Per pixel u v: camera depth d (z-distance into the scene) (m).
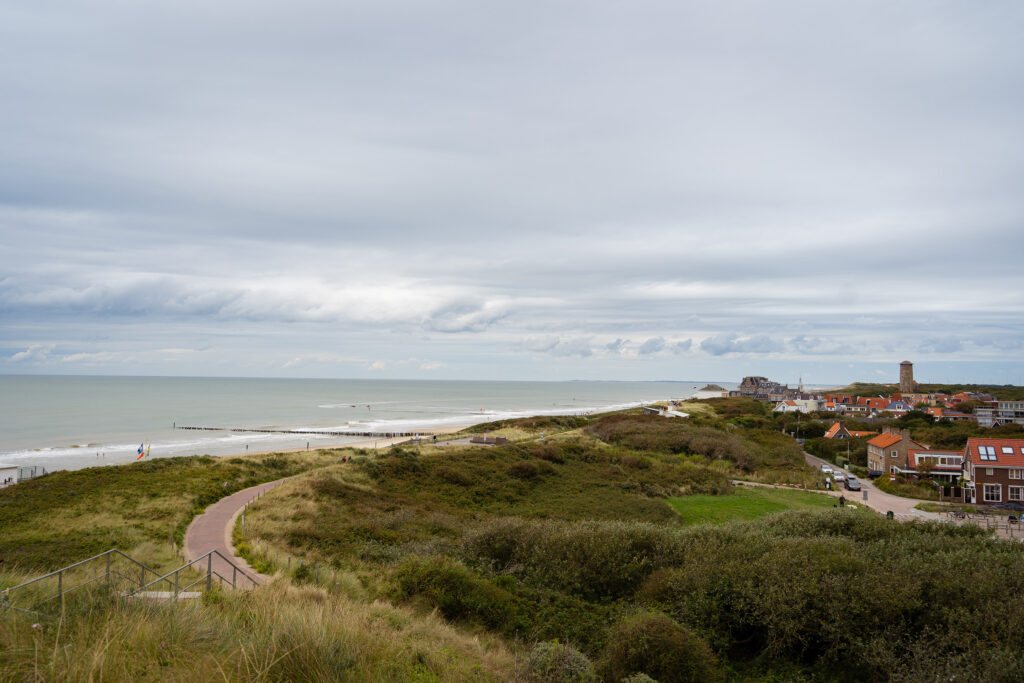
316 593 12.20
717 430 77.25
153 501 31.31
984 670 8.66
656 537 18.52
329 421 131.25
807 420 114.94
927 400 159.88
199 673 5.37
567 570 16.69
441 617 12.98
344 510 32.72
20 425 106.25
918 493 53.81
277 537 24.72
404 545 23.53
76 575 12.61
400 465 45.66
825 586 11.70
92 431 100.38
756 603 11.73
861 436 86.06
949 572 12.23
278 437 98.25
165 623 6.75
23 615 6.72
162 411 143.38
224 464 46.75
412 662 7.94
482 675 8.48
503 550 19.12
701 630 11.71
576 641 12.21
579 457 56.69
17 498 31.30
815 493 50.47
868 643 10.26
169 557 20.06
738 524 23.38
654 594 14.22
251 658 6.07
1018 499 48.97
